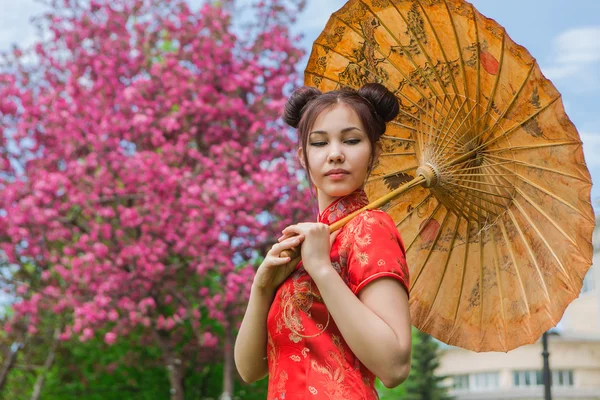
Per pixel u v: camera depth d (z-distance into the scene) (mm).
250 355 2621
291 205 15094
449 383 41938
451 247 3092
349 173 2561
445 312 3092
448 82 2979
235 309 15070
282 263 2443
